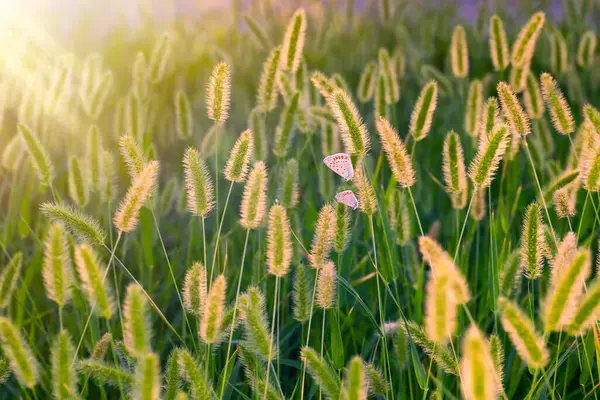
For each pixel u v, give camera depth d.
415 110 3.40
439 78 6.10
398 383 3.22
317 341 3.48
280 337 3.59
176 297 4.17
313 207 4.28
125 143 2.98
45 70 5.56
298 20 3.97
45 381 3.35
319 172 4.07
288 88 4.23
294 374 3.70
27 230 4.27
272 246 2.46
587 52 5.69
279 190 3.55
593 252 4.19
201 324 2.31
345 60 8.97
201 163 2.81
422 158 6.00
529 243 2.73
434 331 1.97
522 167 5.23
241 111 6.79
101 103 4.86
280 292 3.76
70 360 2.30
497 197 5.17
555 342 3.45
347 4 9.23
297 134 5.88
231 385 2.78
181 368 2.40
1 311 3.67
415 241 4.52
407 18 10.39
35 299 4.16
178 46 9.08
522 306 3.45
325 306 2.64
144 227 3.84
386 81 4.12
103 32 9.94
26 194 4.21
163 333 3.77
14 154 4.33
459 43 4.71
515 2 10.08
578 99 6.08
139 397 1.90
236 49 8.88
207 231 4.96
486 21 8.34
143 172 2.67
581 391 3.05
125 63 9.06
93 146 3.68
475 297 3.61
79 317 3.58
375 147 6.05
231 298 3.60
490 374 1.71
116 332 3.40
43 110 4.73
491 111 3.24
